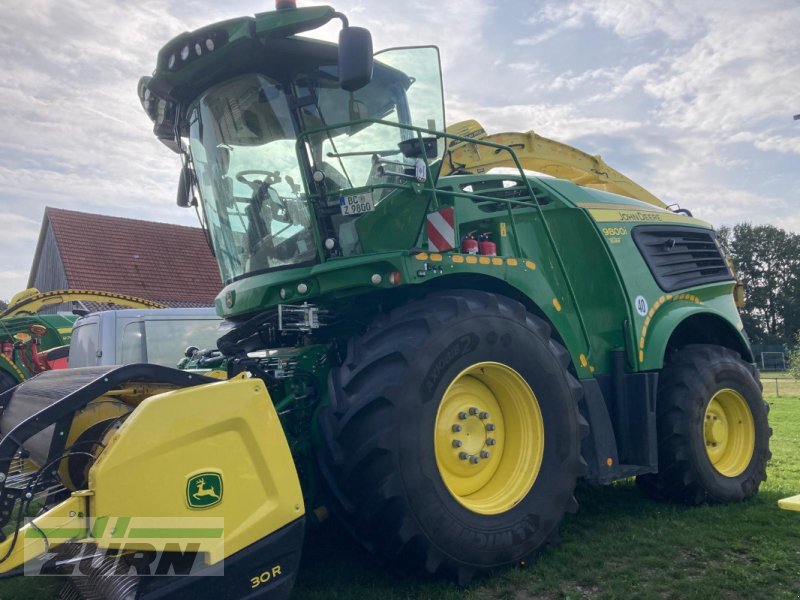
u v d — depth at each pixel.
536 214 4.57
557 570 3.67
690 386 5.03
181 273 23.67
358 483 3.25
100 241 23.22
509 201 4.35
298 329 3.69
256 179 4.04
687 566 3.77
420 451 3.25
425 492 3.24
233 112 4.06
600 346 4.76
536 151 6.38
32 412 3.38
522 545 3.58
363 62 3.45
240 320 4.44
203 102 4.16
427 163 3.95
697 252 5.85
